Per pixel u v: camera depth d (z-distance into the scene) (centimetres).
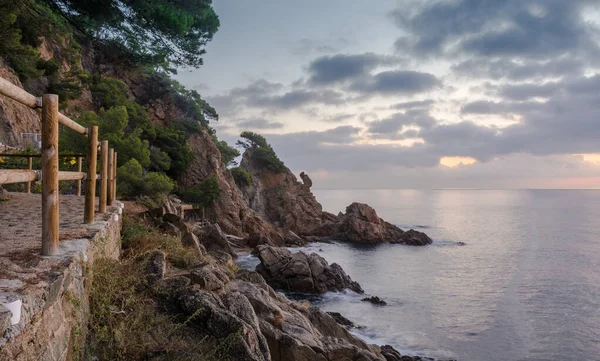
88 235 594
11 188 1531
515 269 5691
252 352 699
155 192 3488
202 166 6831
